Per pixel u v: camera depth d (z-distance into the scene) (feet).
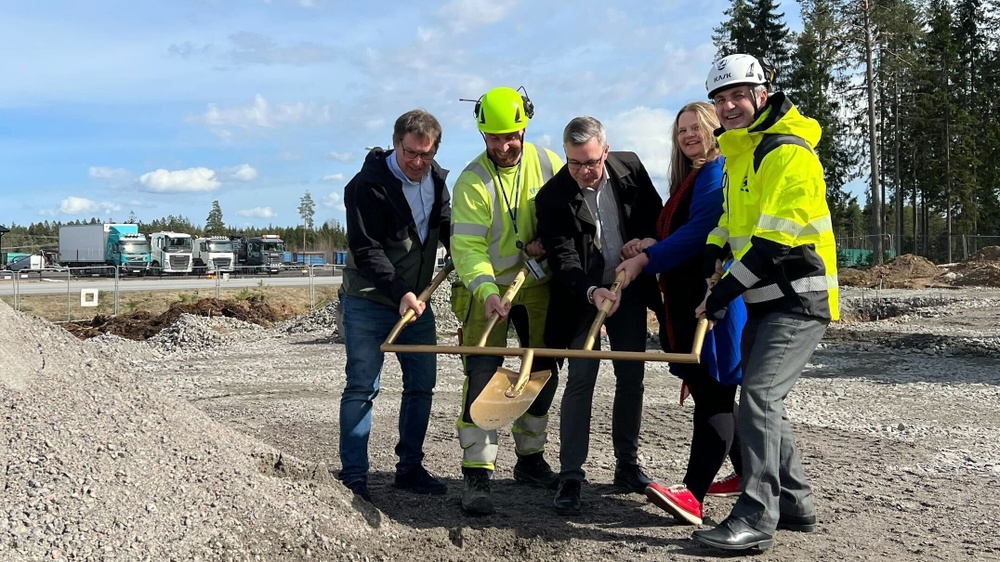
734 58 12.57
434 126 13.89
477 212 14.15
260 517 11.69
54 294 104.37
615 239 14.60
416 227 15.01
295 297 113.80
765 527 12.24
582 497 15.46
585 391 14.16
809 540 13.12
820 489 16.55
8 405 12.16
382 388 32.42
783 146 11.98
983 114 178.29
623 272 13.32
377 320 14.80
